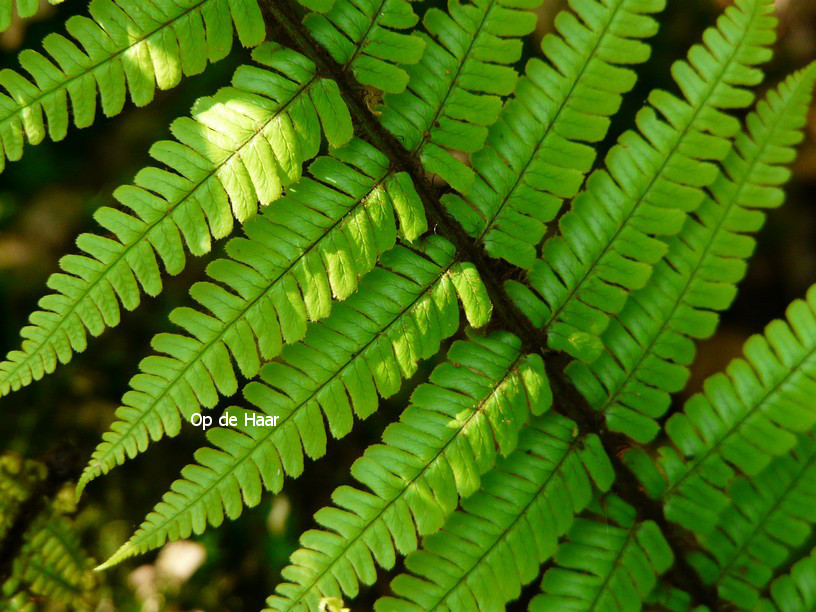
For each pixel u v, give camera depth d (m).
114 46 0.54
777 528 0.57
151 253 0.55
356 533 0.55
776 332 0.57
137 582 0.66
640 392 0.57
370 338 0.56
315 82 0.55
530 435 0.57
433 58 0.56
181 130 0.54
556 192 0.56
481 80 0.56
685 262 0.57
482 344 0.57
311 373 0.55
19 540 0.63
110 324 0.55
